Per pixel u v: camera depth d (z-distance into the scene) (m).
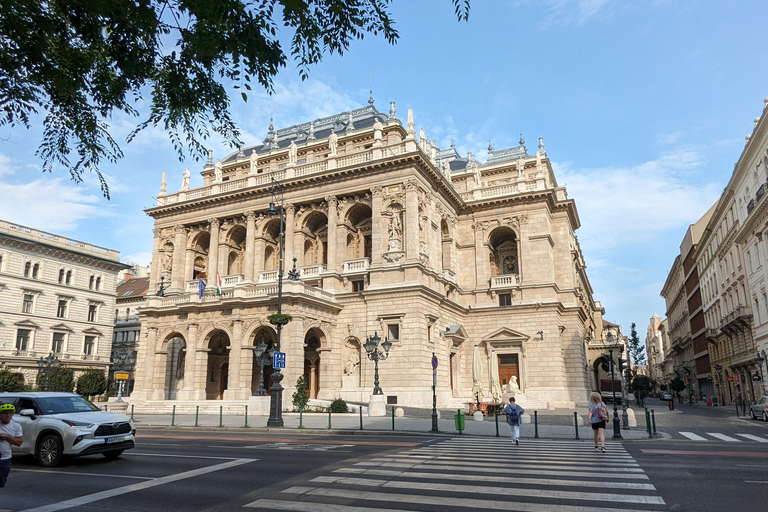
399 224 49.38
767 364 49.12
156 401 44.88
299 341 43.03
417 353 45.22
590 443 22.66
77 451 15.59
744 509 10.30
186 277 58.84
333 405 39.03
